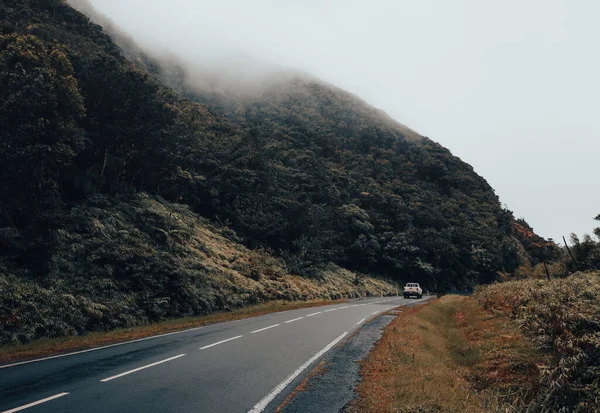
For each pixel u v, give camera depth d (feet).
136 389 21.75
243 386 22.58
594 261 106.32
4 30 78.64
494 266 252.21
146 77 96.99
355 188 251.80
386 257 200.44
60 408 18.44
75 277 53.06
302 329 48.06
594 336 23.34
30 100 58.54
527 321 32.91
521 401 21.62
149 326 51.13
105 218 73.05
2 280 44.45
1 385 22.54
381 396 20.71
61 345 37.52
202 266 82.48
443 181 346.13
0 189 56.08
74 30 154.10
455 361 33.09
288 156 237.86
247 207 152.35
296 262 135.64
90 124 84.58
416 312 66.03
